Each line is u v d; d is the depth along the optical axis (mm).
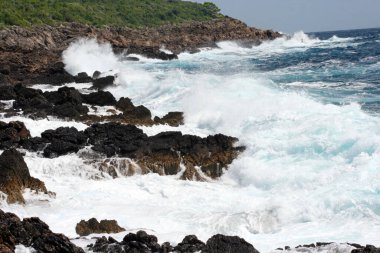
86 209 20703
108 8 140625
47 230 14891
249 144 26031
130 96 43312
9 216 15094
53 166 25094
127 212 20344
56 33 96312
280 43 121812
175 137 26766
